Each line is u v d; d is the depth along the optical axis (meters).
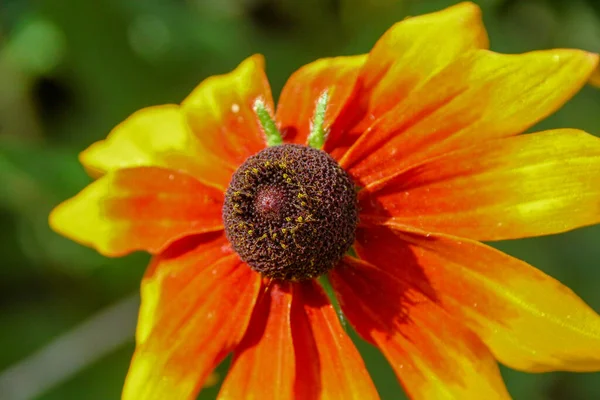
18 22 0.32
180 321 0.23
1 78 0.34
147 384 0.23
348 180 0.23
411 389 0.22
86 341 0.32
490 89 0.23
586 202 0.22
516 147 0.22
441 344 0.22
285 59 0.33
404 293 0.23
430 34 0.23
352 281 0.23
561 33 0.30
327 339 0.23
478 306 0.22
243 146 0.24
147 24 0.33
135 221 0.24
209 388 0.29
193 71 0.33
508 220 0.22
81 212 0.24
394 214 0.23
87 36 0.32
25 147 0.29
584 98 0.32
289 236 0.22
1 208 0.32
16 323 0.33
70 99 0.34
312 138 0.23
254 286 0.23
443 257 0.22
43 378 0.31
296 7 0.33
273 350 0.23
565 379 0.31
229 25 0.33
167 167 0.24
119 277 0.32
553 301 0.22
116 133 0.25
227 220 0.23
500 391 0.22
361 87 0.23
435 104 0.23
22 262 0.33
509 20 0.30
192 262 0.24
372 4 0.32
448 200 0.23
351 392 0.22
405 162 0.23
